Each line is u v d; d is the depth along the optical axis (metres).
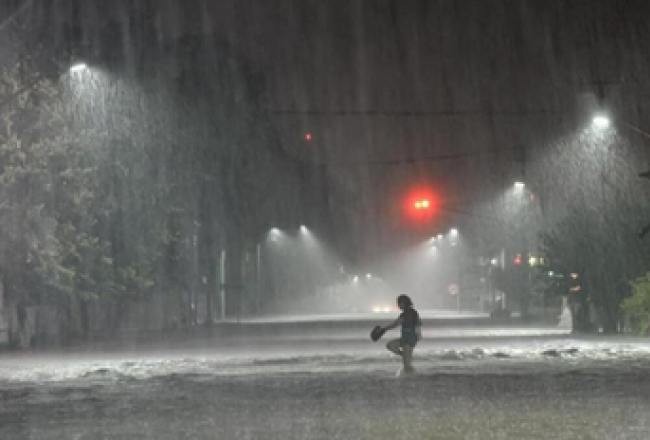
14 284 55.91
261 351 48.34
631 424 18.86
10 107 51.56
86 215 59.84
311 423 19.44
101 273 62.59
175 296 91.06
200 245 96.56
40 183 52.97
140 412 21.72
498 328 80.50
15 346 57.03
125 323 88.56
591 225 66.75
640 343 53.00
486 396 24.48
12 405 23.52
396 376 31.31
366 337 65.94
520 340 57.75
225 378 31.23
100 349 53.47
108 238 65.31
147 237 68.94
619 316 66.75
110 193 63.09
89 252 61.12
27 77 52.12
